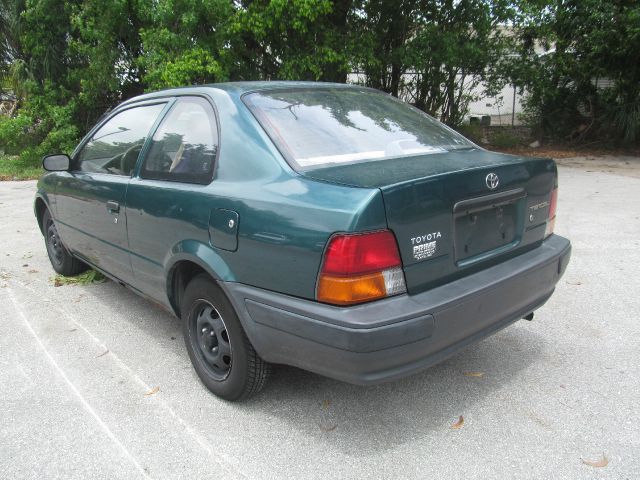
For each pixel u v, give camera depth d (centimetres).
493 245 282
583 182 1016
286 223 243
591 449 256
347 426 279
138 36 1209
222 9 1041
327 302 231
